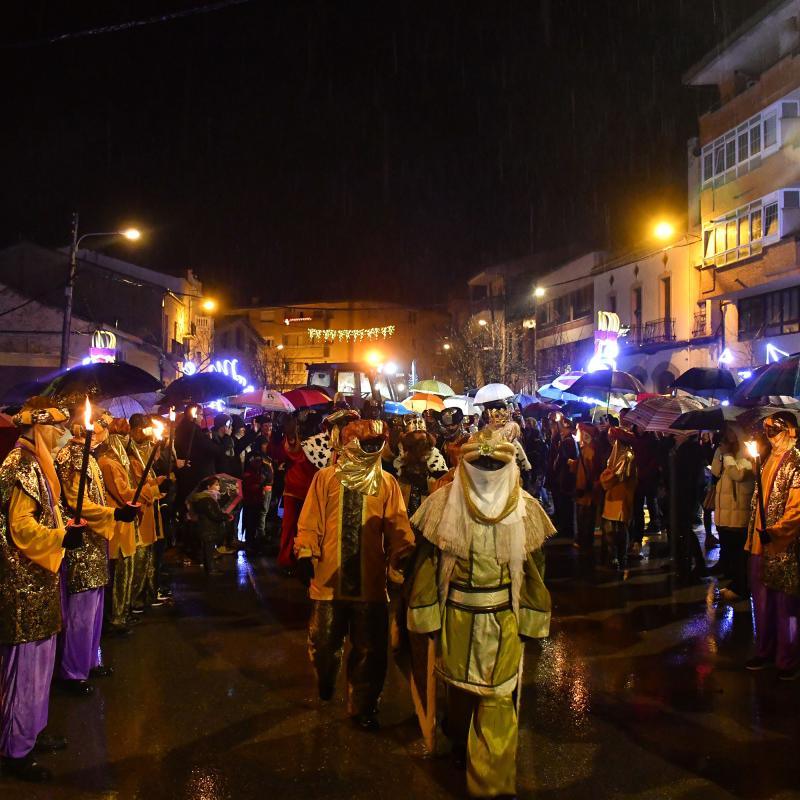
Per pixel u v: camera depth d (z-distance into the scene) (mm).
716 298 29188
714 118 30797
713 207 30844
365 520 5445
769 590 6512
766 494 6469
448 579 4484
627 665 6684
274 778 4652
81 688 5961
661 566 10867
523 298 53125
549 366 48188
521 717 5555
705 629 7770
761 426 7449
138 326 40125
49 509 4730
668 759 4902
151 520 8117
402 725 5422
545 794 4477
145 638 7426
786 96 26672
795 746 5086
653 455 11156
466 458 4441
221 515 10406
